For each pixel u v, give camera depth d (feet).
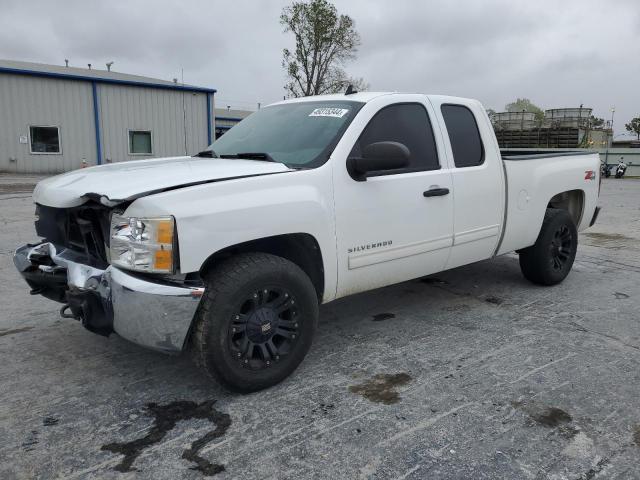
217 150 14.26
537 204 17.04
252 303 10.43
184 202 9.48
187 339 10.16
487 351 13.01
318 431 9.49
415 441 9.19
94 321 10.05
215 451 8.88
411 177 13.15
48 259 11.37
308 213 11.03
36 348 13.05
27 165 75.97
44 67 93.86
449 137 14.47
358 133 12.39
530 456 8.77
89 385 11.18
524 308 16.37
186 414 10.06
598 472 8.37
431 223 13.69
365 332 14.33
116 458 8.68
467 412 10.14
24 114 74.69
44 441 9.11
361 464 8.55
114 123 81.61
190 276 9.82
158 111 85.30
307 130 12.87
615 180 87.35
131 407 10.29
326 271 11.69
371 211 12.33
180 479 8.17
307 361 12.43
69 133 78.23
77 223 10.78
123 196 9.37
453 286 18.76
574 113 94.27
